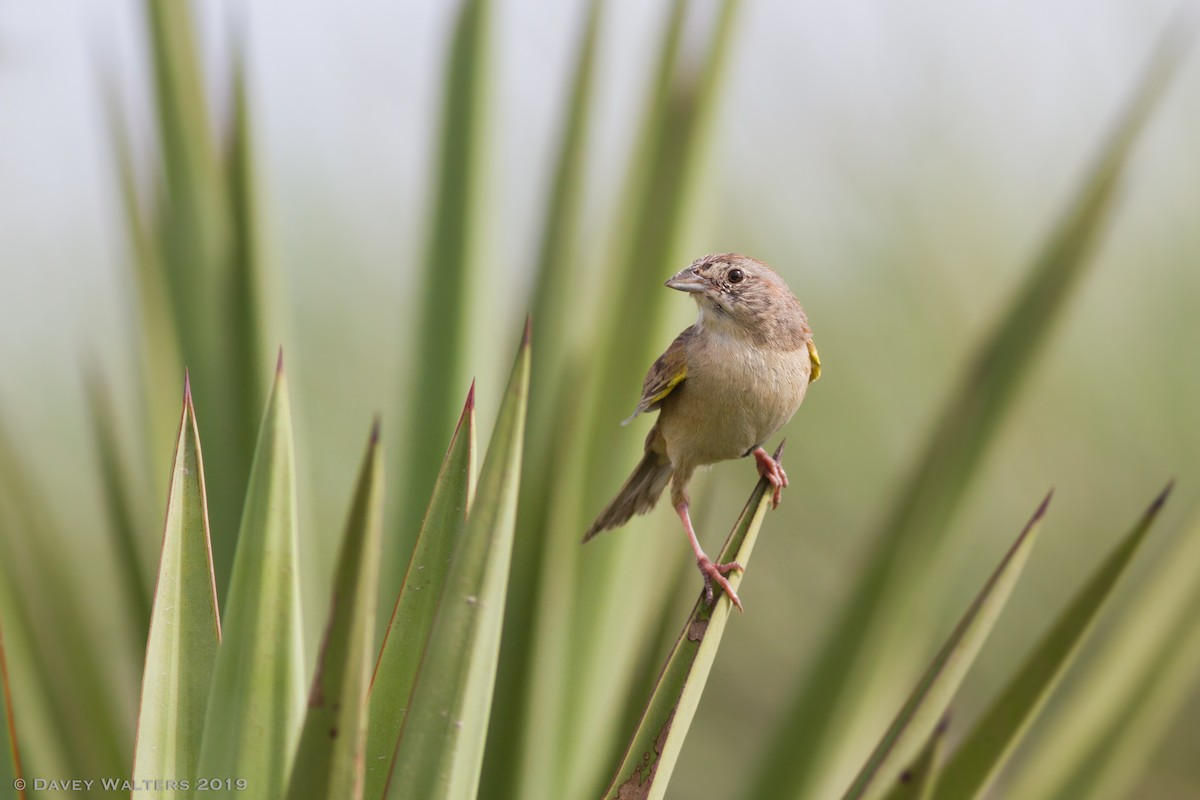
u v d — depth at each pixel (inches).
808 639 309.6
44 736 247.6
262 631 164.6
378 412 143.9
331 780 151.7
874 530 264.8
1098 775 261.0
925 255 313.4
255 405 263.9
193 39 268.8
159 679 175.0
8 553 251.4
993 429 249.3
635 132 266.4
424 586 189.0
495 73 275.1
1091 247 247.6
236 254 265.3
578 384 263.4
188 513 176.1
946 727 198.4
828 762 251.0
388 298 332.2
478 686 160.4
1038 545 305.4
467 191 273.0
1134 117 245.0
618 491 266.1
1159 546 298.7
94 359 268.1
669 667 192.4
